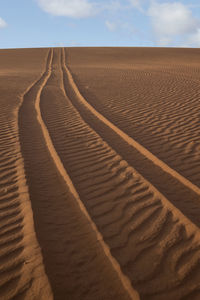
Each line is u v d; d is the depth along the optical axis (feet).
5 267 7.30
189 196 10.87
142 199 10.72
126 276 7.02
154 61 83.25
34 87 37.04
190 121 20.56
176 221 9.30
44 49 131.03
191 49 119.14
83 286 6.73
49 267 7.27
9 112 23.89
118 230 8.93
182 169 13.17
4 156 14.88
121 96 30.45
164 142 16.76
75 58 97.81
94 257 7.72
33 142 17.10
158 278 6.97
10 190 11.36
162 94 30.66
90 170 13.29
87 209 10.12
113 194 11.14
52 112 24.41
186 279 6.93
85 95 31.37
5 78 45.52
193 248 8.03
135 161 14.21
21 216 9.57
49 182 12.14
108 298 6.39
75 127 20.24
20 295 6.45
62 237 8.56
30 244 8.14
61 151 15.69
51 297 6.35
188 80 40.27
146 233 8.77
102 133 18.81
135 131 19.01
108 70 59.06
